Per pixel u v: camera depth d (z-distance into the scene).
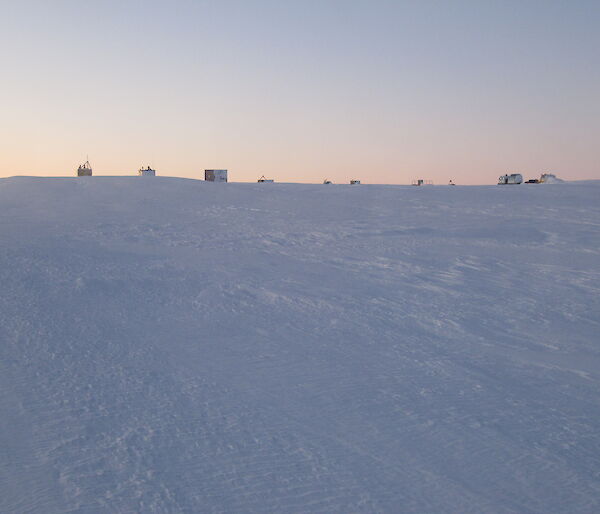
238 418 6.10
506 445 5.65
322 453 5.38
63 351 7.99
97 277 12.55
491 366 8.07
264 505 4.48
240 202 30.19
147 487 4.70
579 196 33.06
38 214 25.02
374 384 7.21
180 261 15.03
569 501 4.68
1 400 6.35
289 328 9.65
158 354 8.08
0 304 10.09
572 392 7.16
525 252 17.59
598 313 11.24
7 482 4.74
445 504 4.59
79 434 5.61
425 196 33.56
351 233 20.97
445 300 11.89
